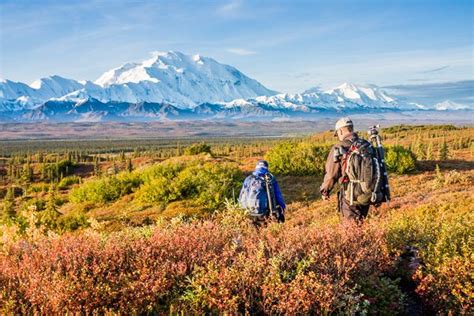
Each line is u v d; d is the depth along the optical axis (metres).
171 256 4.61
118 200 23.23
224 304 3.89
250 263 4.31
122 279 4.09
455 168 26.72
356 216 5.91
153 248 4.69
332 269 4.52
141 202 21.30
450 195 15.93
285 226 6.19
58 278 3.93
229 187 20.16
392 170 25.33
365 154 5.60
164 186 21.12
